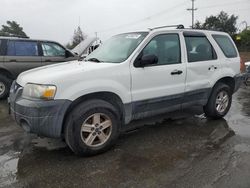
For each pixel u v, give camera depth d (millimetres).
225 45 6562
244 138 5297
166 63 5363
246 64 11461
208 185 3693
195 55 5852
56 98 4230
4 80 8977
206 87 6000
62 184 3783
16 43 9047
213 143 5074
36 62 9305
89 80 4473
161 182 3789
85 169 4160
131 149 4832
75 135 4359
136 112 5086
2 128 6004
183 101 5699
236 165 4207
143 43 5105
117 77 4723
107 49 5578
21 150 4855
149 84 5102
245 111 7234
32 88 4305
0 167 4258
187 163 4305
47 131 4262
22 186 3748
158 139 5270
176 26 5840
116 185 3738
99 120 4570
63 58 9781
